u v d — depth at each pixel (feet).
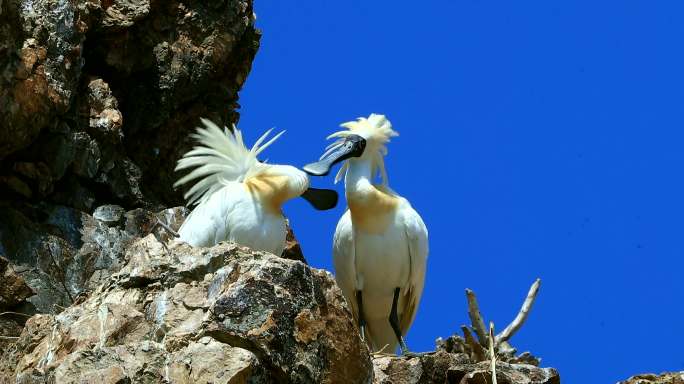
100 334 41.91
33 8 61.72
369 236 59.52
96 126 65.10
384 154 61.67
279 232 52.85
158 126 70.13
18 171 62.03
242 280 41.47
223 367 39.55
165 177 70.59
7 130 59.57
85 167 64.13
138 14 68.33
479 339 54.60
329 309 42.73
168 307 42.11
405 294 60.29
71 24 62.85
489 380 48.75
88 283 60.34
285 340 41.11
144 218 65.21
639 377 50.80
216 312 40.83
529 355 54.03
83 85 65.87
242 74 74.84
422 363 50.65
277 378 40.81
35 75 60.29
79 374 39.63
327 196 58.54
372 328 61.41
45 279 58.75
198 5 71.67
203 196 55.67
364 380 43.24
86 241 62.08
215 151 54.34
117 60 68.28
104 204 65.36
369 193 59.31
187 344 40.65
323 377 41.88
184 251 43.78
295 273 42.22
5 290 55.77
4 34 59.52
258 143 54.75
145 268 43.47
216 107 73.61
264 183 52.80
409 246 59.62
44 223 61.87
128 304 42.70
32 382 40.81
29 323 44.14
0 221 59.82
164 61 69.77
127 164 67.05
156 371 39.81
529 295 55.26
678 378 50.47
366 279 59.93
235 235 51.67
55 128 62.49
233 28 72.74
